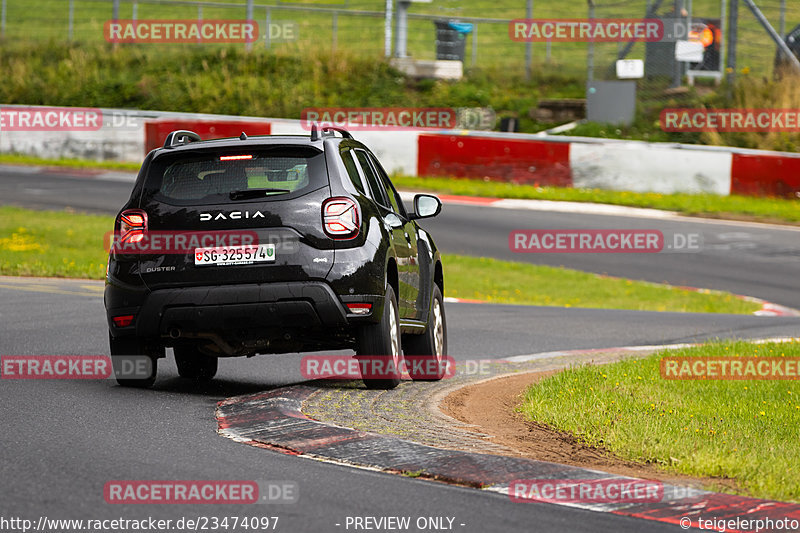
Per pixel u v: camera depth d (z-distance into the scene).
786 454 22.08
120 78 143.38
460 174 112.12
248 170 28.34
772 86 126.06
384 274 28.69
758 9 135.25
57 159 122.44
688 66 127.88
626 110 123.75
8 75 146.25
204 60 146.00
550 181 109.69
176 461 20.38
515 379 34.62
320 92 138.00
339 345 30.45
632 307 67.00
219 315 27.67
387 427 24.14
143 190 28.56
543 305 62.59
